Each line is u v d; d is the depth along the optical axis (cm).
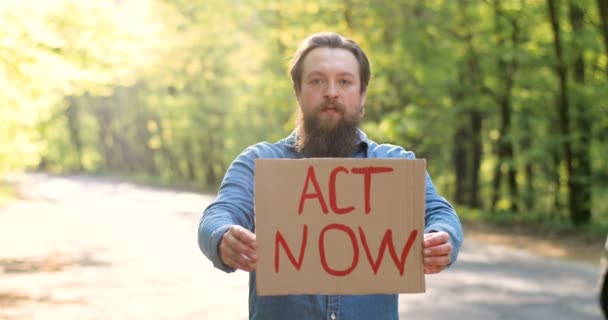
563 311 886
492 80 2300
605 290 793
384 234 231
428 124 2278
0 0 1072
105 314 855
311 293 230
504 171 2680
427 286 1062
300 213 231
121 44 1234
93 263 1297
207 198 3472
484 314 863
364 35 2208
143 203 3072
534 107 2288
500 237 1795
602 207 2575
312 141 248
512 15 2098
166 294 990
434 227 237
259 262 230
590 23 1936
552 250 1546
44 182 5306
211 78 3969
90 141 7375
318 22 2245
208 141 4491
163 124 4900
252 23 3541
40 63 1154
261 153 255
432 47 2202
